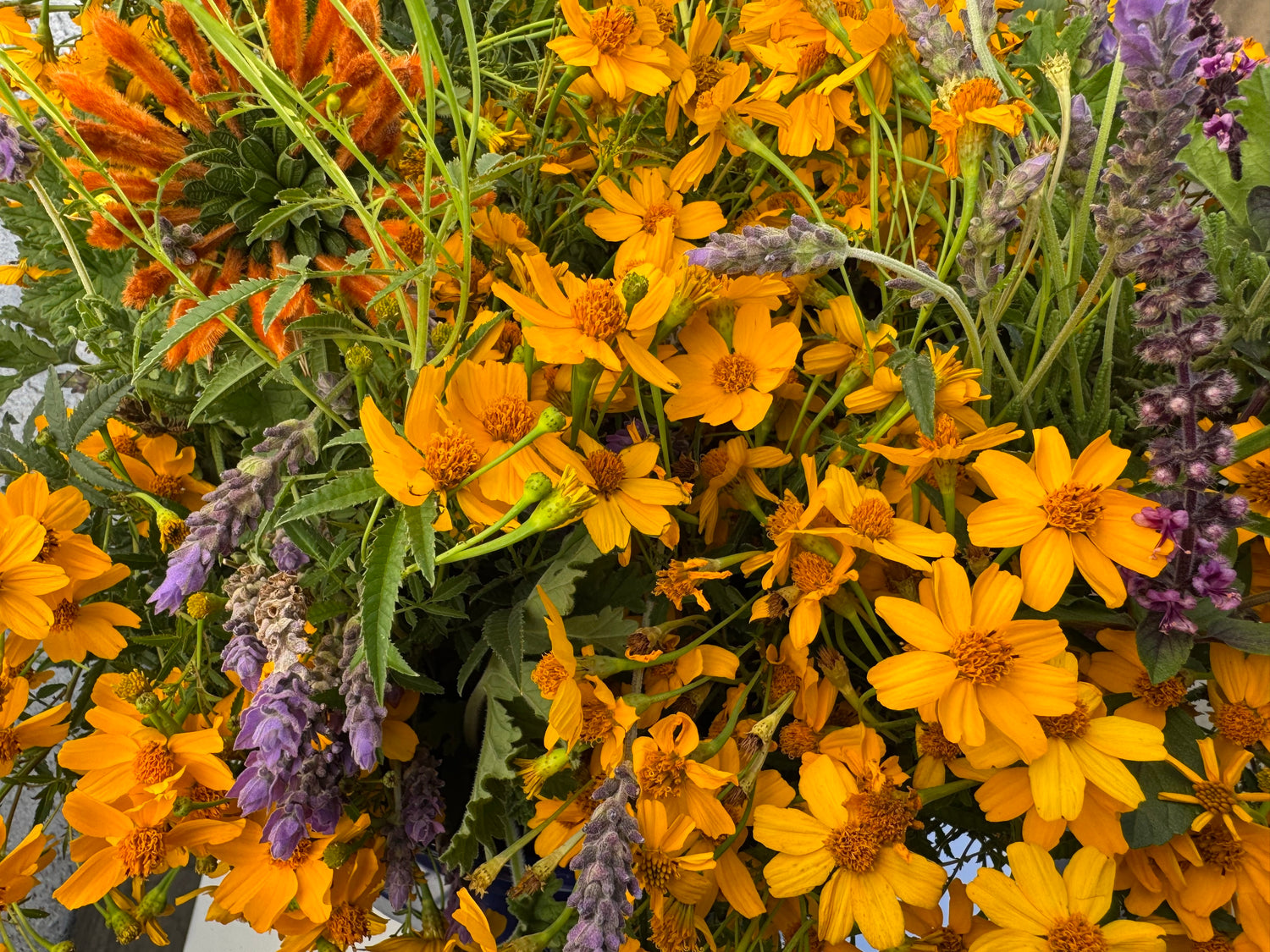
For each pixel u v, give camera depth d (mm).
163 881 269
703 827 202
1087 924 190
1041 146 210
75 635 246
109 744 237
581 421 210
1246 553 212
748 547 251
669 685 228
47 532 236
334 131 177
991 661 184
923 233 275
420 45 159
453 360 198
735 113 250
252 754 202
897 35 226
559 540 254
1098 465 188
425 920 250
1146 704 207
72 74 203
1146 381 223
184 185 207
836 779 204
